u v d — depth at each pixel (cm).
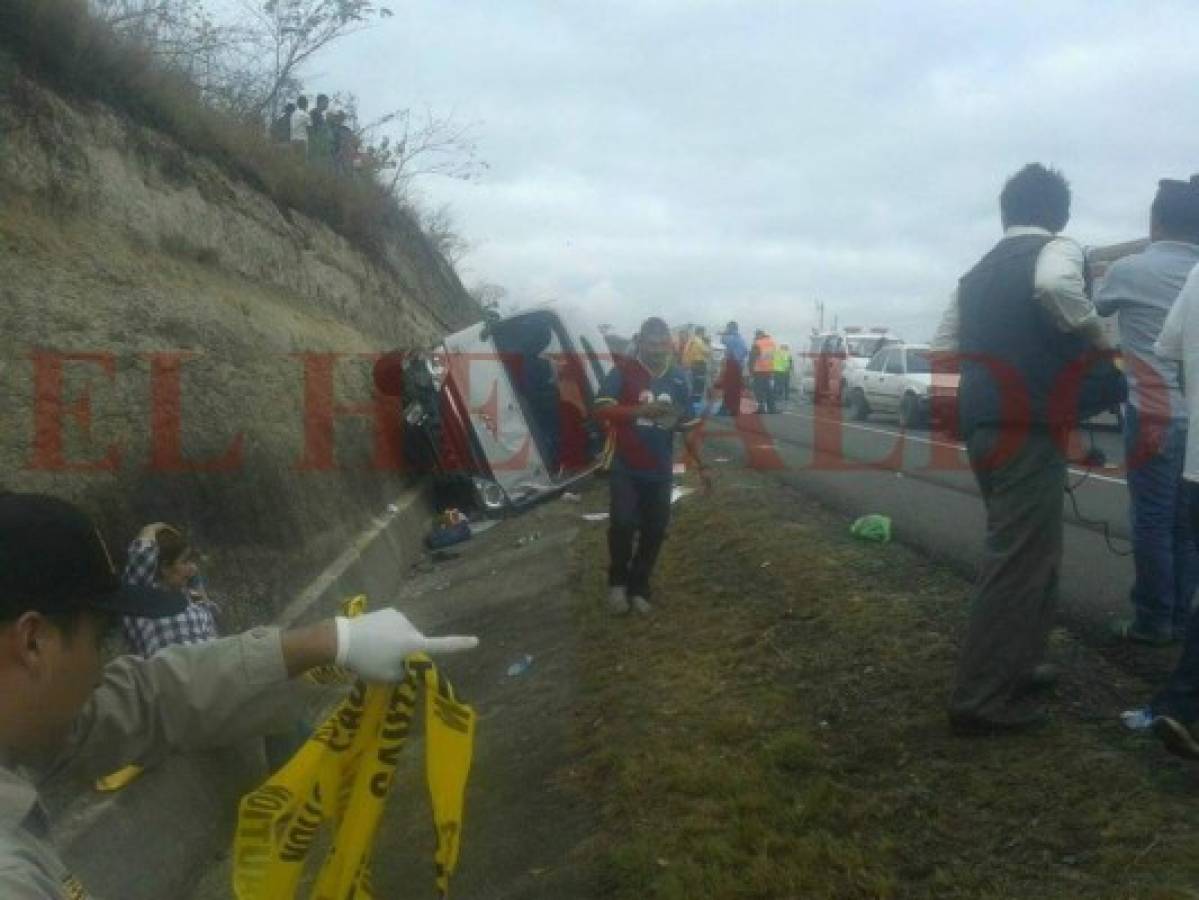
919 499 1251
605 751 570
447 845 226
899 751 504
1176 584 608
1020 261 484
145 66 1286
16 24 1030
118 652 607
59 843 506
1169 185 573
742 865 435
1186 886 372
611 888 445
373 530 1259
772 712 573
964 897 392
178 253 1230
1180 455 582
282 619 907
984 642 496
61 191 1015
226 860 621
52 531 166
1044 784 452
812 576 800
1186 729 451
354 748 232
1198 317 467
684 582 884
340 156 2241
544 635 842
